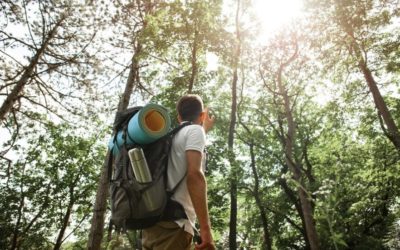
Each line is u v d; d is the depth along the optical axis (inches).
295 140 1165.1
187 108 92.8
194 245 79.1
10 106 735.1
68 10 733.3
